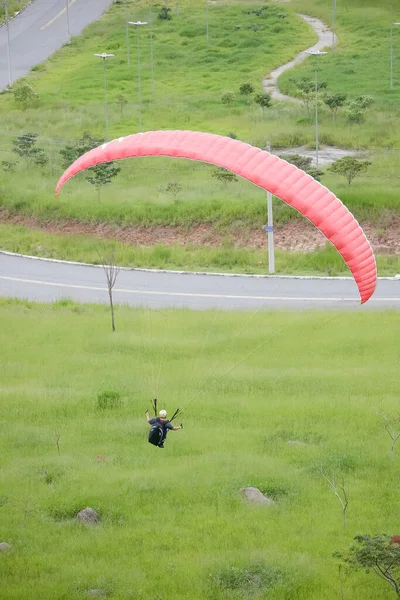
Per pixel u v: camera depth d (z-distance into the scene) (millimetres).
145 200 164625
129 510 58656
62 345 96312
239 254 142000
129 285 131125
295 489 61312
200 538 55062
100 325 105375
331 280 129375
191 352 93438
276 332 100500
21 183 179875
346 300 118188
